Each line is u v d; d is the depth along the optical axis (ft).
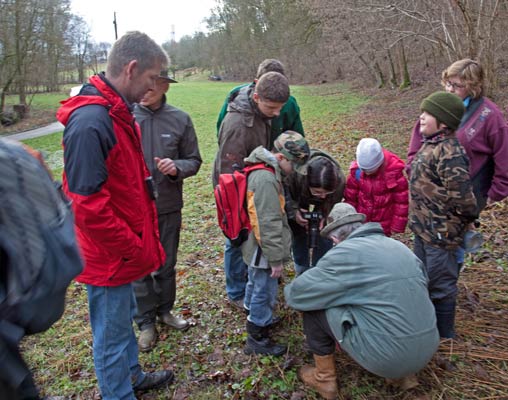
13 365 3.47
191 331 11.02
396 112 51.78
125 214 7.40
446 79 9.88
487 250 13.55
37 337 11.21
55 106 100.37
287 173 9.71
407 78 73.15
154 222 8.21
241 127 10.32
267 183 8.91
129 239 7.18
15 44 74.54
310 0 65.31
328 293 7.98
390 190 10.63
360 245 7.97
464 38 34.78
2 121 77.05
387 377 7.91
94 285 7.55
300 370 9.14
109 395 8.00
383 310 7.59
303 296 8.27
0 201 3.27
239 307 11.73
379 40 51.44
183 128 10.41
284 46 119.65
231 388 9.06
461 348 9.55
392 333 7.52
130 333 8.16
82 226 6.87
